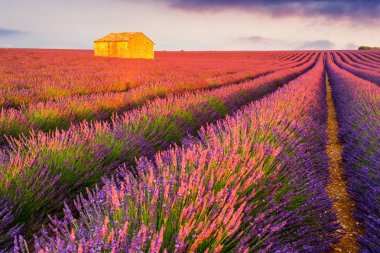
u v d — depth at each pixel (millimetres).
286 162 3291
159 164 2742
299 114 6074
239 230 2154
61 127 5668
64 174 3338
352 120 7047
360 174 4027
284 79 18203
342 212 3459
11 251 2305
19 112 5645
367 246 2645
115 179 3705
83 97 7766
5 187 2770
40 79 12117
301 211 2711
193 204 2037
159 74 17500
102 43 50844
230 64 34500
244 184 2467
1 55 37406
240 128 4066
